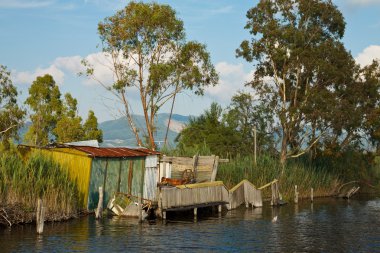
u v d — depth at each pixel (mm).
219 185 43531
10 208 30266
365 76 66062
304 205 52312
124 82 56125
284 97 64500
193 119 70188
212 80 57500
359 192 72562
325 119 60406
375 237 32562
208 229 34031
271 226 36344
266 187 54094
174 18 56625
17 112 50781
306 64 60969
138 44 56156
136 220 35844
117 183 38781
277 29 62219
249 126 69312
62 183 34281
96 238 28469
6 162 32156
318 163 68250
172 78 56781
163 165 45188
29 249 25062
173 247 27422
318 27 63625
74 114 64250
